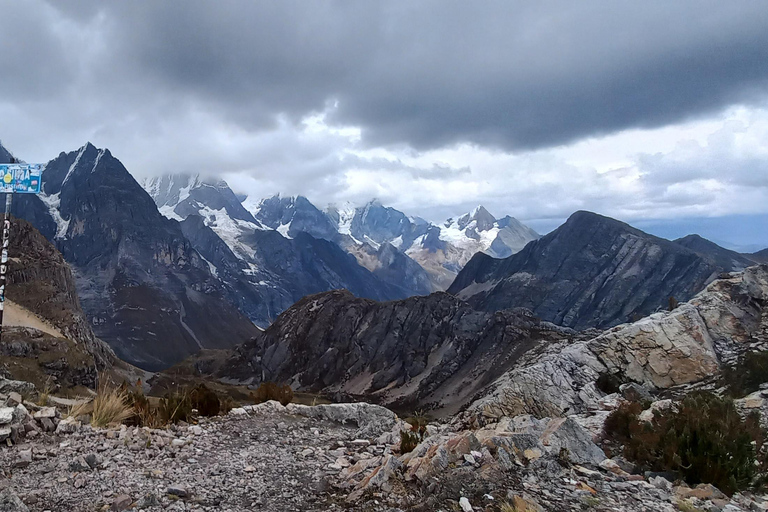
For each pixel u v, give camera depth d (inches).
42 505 295.9
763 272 1657.2
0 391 508.7
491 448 383.2
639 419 602.9
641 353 1513.3
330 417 652.1
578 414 1039.6
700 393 762.2
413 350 7805.1
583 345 1658.5
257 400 761.6
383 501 317.4
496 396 1513.3
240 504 318.3
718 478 387.2
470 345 7037.4
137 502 302.4
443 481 330.0
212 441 471.8
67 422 438.3
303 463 418.6
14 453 369.1
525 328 6437.0
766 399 798.5
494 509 298.2
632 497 337.1
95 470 355.3
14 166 515.2
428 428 550.9
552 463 374.6
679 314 1562.5
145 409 519.2
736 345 1446.9
